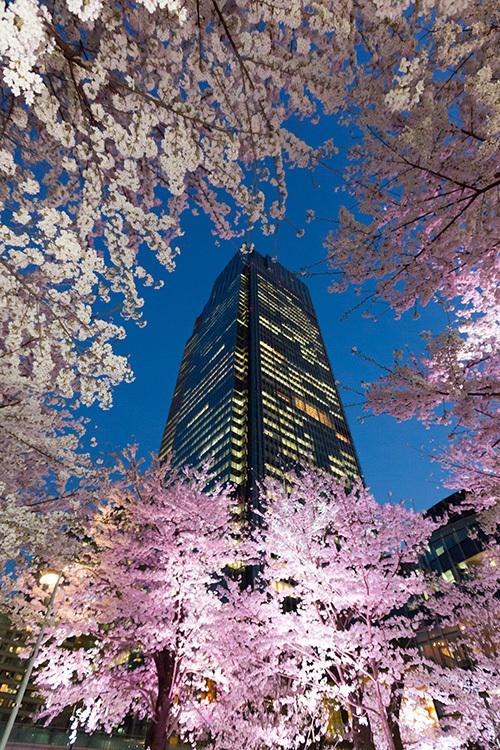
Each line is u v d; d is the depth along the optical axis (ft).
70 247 9.80
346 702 25.79
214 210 17.11
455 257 19.57
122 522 41.34
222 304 376.07
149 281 12.49
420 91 7.55
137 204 16.85
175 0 7.00
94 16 6.77
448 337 20.48
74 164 10.30
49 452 25.17
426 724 32.42
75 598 36.50
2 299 10.42
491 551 39.17
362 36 12.91
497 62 12.99
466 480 30.22
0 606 33.32
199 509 40.06
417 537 31.65
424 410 22.34
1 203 9.91
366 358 22.65
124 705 39.52
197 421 287.69
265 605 32.42
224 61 12.17
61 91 12.41
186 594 36.32
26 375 20.66
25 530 21.21
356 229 20.44
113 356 12.17
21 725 61.67
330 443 278.26
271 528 32.32
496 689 30.89
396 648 28.50
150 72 12.60
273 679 37.29
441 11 7.36
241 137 13.57
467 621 34.42
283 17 9.96
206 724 37.81
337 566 29.63
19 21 6.46
